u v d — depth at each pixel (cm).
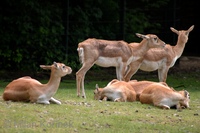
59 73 2281
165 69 3084
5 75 3675
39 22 3938
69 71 2308
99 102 2459
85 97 2652
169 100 2373
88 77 3731
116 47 2795
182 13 5069
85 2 4266
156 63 3044
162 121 2114
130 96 2558
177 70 4141
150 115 2206
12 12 3875
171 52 3083
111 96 2534
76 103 2411
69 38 4097
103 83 3447
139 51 2916
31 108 2159
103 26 4338
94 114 2164
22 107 2169
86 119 2061
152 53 3020
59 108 2223
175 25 4338
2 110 2097
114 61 2797
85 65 2689
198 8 5041
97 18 4284
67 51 3991
